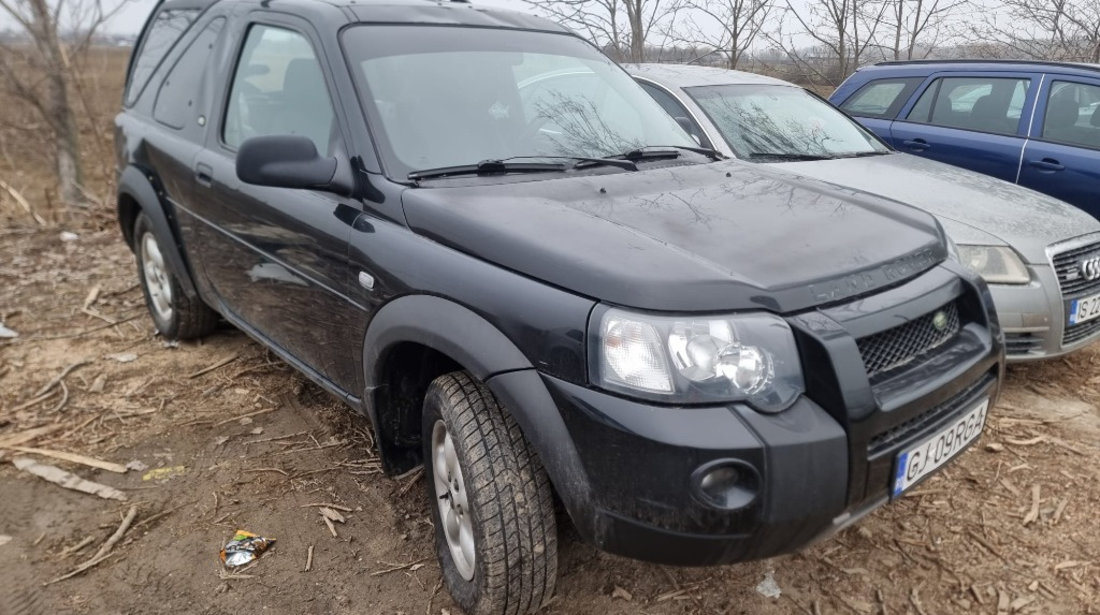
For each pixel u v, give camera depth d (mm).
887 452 2111
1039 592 2699
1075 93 5641
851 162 4945
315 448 3570
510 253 2264
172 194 4074
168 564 2828
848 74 10227
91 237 7059
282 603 2643
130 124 4582
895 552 2898
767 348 2010
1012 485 3297
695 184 2875
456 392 2402
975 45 9969
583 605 2633
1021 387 4215
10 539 2969
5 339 4742
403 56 3096
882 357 2227
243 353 4562
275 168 2676
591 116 3291
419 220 2535
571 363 2062
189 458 3498
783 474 1949
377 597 2674
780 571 2797
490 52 3301
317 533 2992
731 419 1951
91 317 5133
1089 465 3439
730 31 9828
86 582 2742
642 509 1993
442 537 2650
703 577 2762
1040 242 3875
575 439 2059
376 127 2828
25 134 11531
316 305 3021
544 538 2303
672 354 1981
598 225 2363
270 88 3393
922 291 2361
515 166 2840
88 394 4066
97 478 3348
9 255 6418
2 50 9781
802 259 2244
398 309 2498
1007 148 5812
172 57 4379
